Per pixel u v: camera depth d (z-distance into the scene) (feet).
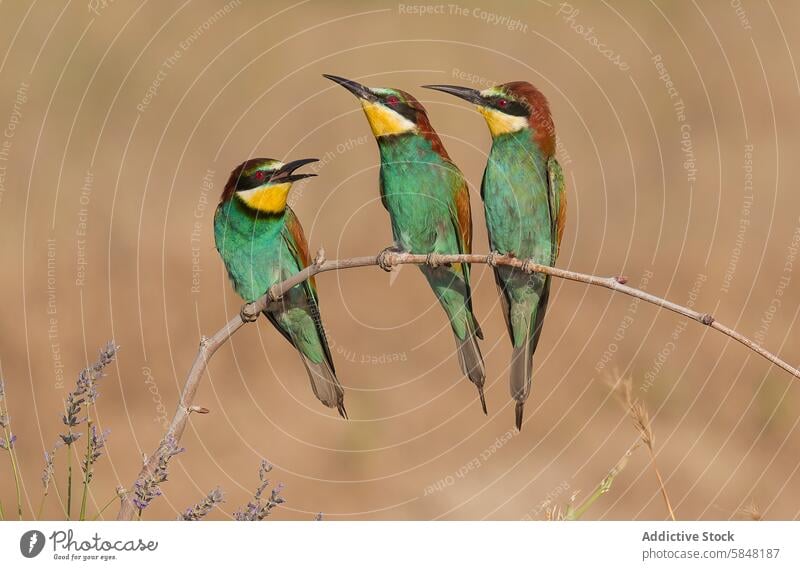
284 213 27.58
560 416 40.47
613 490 36.99
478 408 41.39
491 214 28.04
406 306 44.50
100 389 38.17
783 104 56.54
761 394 41.39
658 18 62.23
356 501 36.50
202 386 39.83
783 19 61.67
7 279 40.55
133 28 56.44
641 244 48.57
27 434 35.42
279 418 39.63
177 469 36.37
